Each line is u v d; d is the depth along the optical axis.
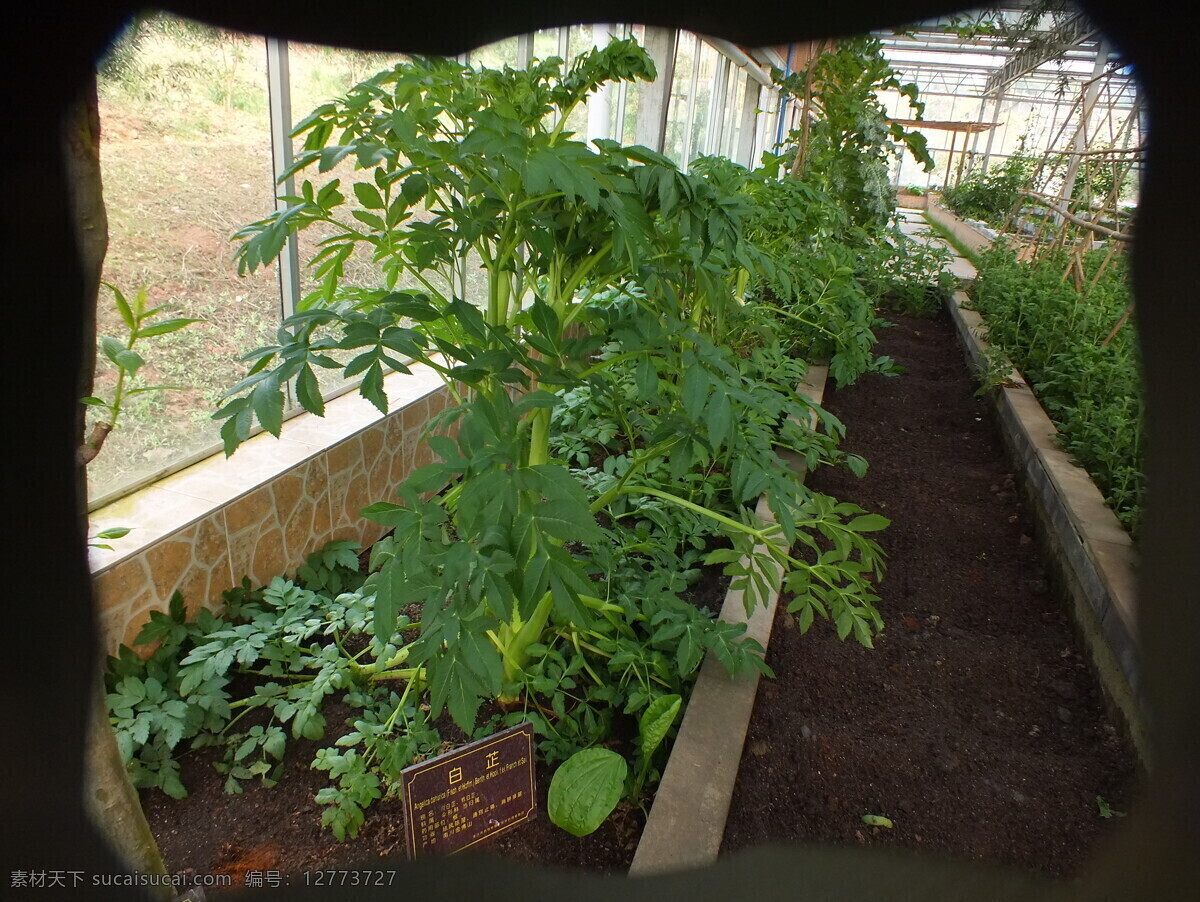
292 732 1.80
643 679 1.89
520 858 1.50
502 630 1.83
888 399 4.54
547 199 1.43
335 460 2.48
